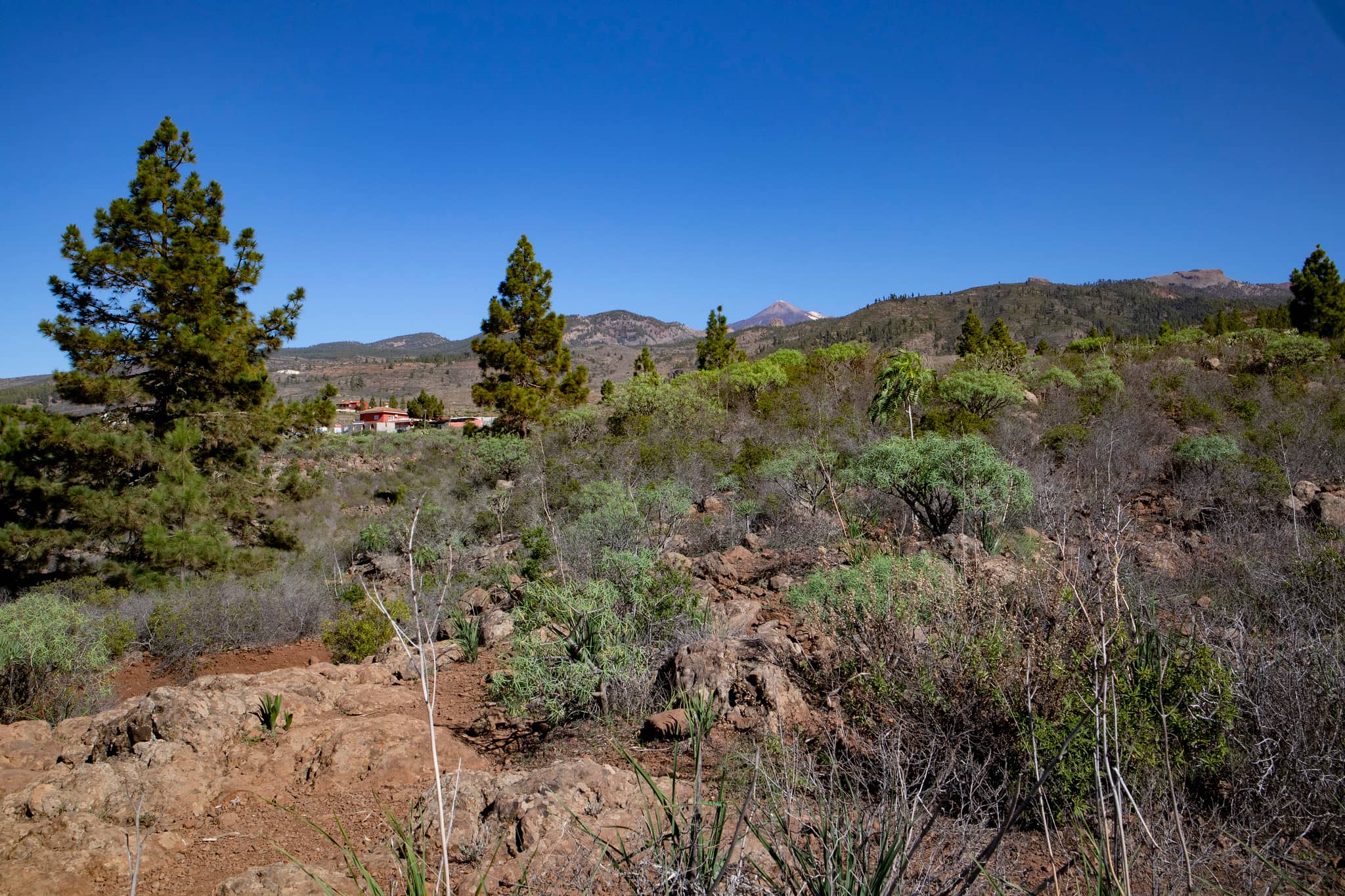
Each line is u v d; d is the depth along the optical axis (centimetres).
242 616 1036
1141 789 286
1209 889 246
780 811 258
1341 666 350
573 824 303
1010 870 253
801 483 1161
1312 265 3884
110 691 705
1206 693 329
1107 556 337
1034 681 343
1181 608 521
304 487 1739
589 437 2405
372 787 406
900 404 1327
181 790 382
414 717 548
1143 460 1232
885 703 378
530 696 519
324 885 244
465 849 309
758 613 691
